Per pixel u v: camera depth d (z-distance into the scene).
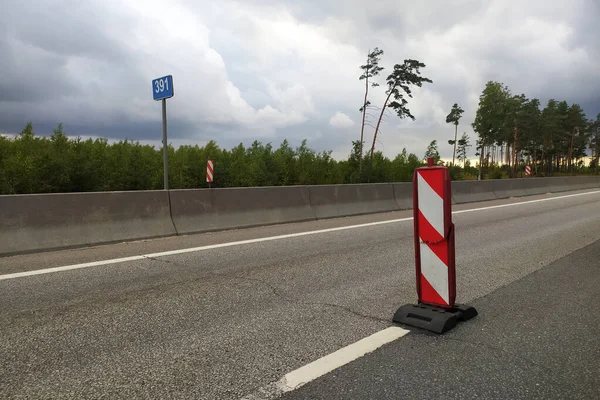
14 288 5.01
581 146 103.69
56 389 2.71
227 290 4.99
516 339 3.58
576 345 3.46
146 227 8.62
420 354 3.26
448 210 3.90
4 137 20.52
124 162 22.78
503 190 22.44
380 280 5.49
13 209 7.01
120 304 4.45
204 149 27.23
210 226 9.69
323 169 32.78
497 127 75.00
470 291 5.03
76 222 7.68
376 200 14.80
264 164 28.17
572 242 8.41
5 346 3.38
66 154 20.69
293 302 4.57
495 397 2.64
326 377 2.88
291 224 11.16
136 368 3.00
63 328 3.77
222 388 2.72
